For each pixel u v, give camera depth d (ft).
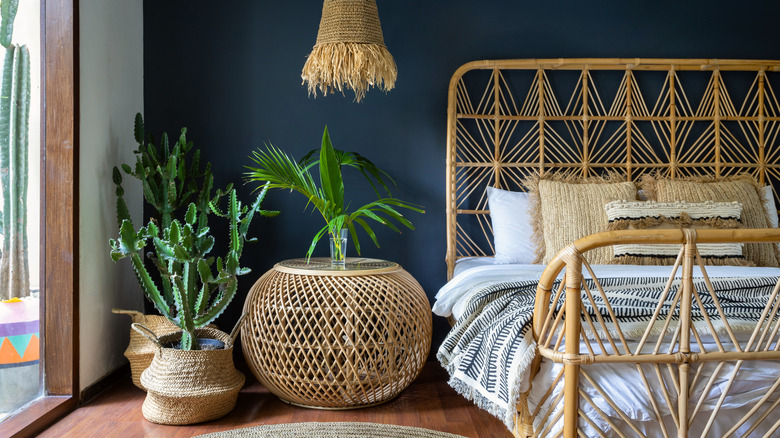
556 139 11.41
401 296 8.72
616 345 5.77
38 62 8.30
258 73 11.22
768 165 11.25
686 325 5.48
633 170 11.35
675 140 11.34
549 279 5.65
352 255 11.39
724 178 10.68
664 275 7.90
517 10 11.35
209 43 11.18
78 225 8.66
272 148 11.27
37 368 8.42
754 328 5.77
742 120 11.37
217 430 7.97
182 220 11.12
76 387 8.73
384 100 11.30
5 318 7.60
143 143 10.69
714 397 5.74
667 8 11.43
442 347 7.02
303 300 8.57
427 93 11.31
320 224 11.35
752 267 8.65
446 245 11.43
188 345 8.65
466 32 11.32
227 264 8.80
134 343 9.42
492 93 11.34
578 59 10.96
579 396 5.66
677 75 11.41
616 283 6.97
